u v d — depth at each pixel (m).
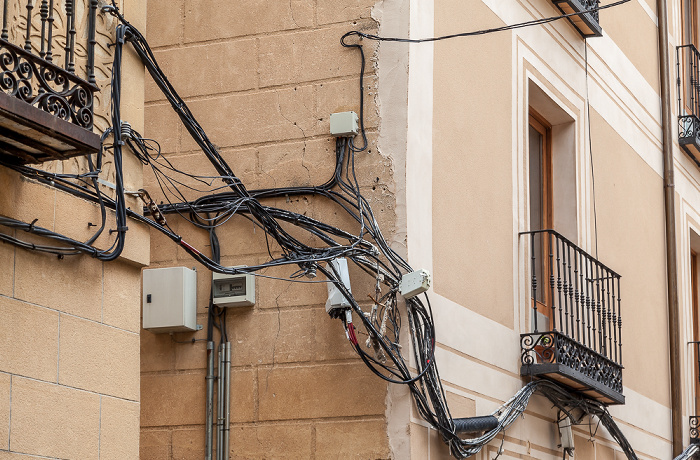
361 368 8.58
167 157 9.58
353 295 8.69
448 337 9.09
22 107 5.62
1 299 6.00
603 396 11.13
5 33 5.74
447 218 9.34
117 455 6.65
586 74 12.60
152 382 9.17
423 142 9.09
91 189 6.77
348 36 9.25
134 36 7.22
